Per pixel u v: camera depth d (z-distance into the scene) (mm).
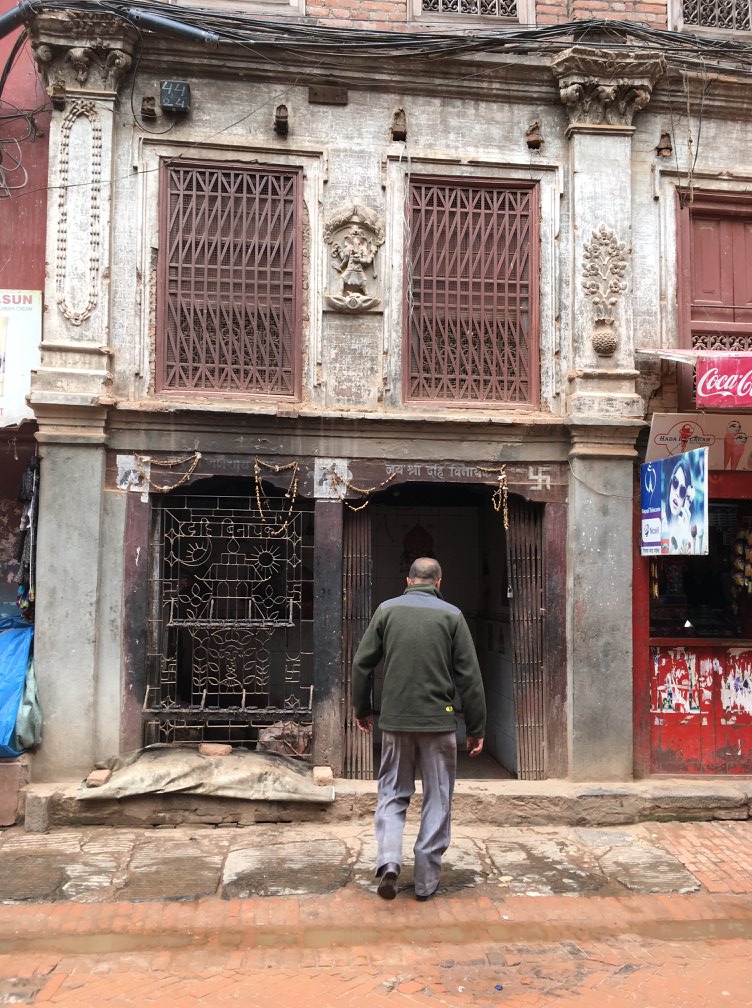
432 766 4363
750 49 6137
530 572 6066
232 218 5930
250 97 5953
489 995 3500
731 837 5422
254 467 5777
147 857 4812
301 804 5410
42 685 5457
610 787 5766
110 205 5734
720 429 5996
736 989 3588
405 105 6086
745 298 6402
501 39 5859
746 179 6320
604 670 5914
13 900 4254
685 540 5227
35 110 6043
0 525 6148
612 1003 3455
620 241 6109
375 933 4008
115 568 5656
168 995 3459
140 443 5699
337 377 5957
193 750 5633
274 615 5930
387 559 8195
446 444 5945
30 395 5457
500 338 6160
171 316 5855
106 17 5559
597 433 5949
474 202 6160
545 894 4488
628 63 5977
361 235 5988
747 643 6121
